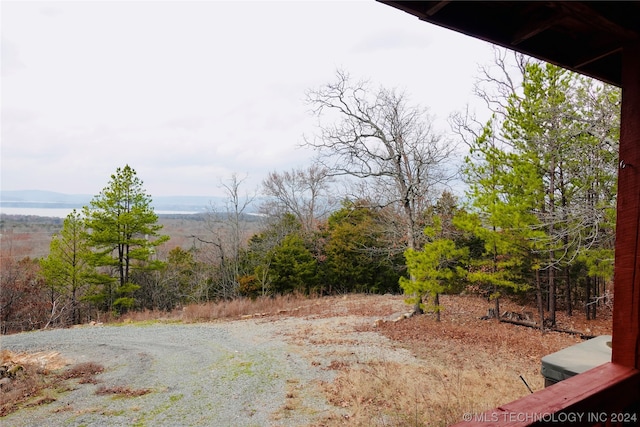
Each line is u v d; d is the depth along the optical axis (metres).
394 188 15.57
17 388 8.01
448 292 14.82
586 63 2.00
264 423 6.16
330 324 13.02
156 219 20.16
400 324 12.34
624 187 1.73
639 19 1.59
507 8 1.64
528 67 9.79
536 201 9.34
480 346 9.66
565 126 8.38
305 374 8.26
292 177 26.16
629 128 1.71
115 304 19.48
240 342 11.44
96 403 7.26
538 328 11.22
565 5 1.38
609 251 8.93
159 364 9.63
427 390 6.80
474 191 10.68
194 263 23.36
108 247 19.62
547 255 10.93
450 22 1.54
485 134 10.60
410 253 11.70
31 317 19.22
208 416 6.56
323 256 21.62
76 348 11.42
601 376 1.62
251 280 20.64
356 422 5.84
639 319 1.68
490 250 11.08
